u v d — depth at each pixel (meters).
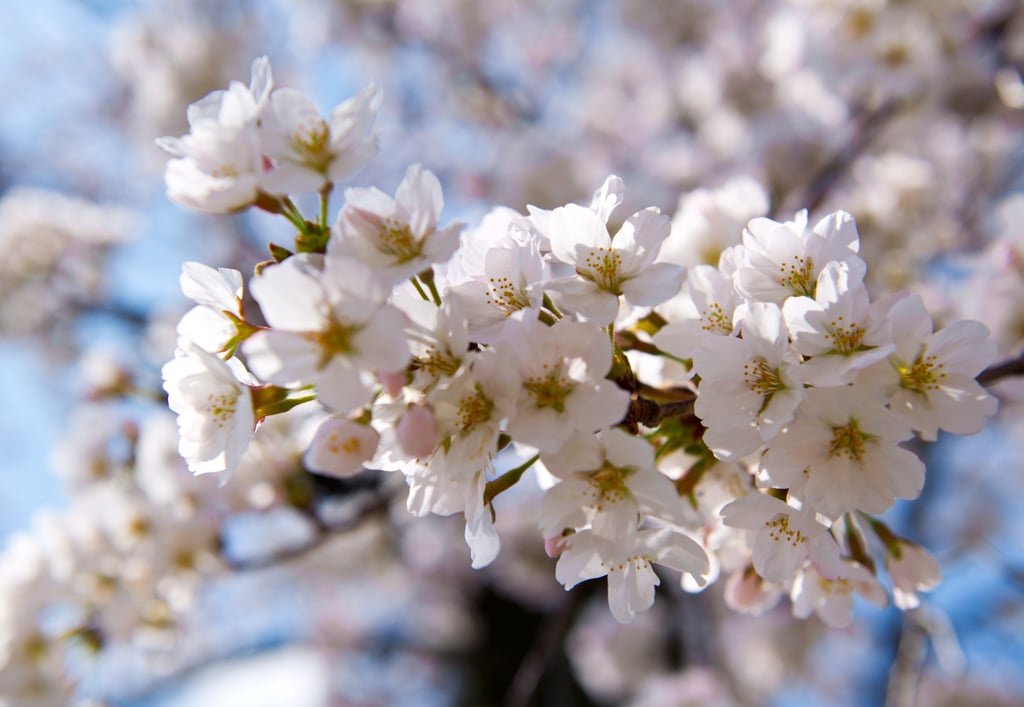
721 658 1.70
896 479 0.46
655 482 0.46
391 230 0.46
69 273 1.62
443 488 0.46
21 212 1.66
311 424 0.75
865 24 1.04
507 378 0.45
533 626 1.80
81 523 0.84
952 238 1.14
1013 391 0.66
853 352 0.45
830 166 1.11
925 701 1.61
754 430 0.46
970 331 0.46
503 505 1.74
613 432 0.46
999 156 1.34
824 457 0.46
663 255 0.56
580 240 0.47
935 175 1.23
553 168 1.50
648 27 1.80
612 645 1.76
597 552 0.46
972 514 1.92
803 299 0.46
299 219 0.47
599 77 1.87
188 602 0.81
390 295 0.46
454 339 0.45
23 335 1.71
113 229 1.72
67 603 0.82
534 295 0.46
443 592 1.89
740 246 0.48
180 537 0.79
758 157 1.38
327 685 1.96
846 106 1.17
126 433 0.87
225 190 0.46
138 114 1.91
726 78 1.56
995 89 1.24
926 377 0.46
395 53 1.89
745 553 0.52
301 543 0.83
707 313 0.48
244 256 1.96
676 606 1.52
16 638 0.79
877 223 1.07
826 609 0.52
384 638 2.00
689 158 1.55
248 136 0.47
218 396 0.47
